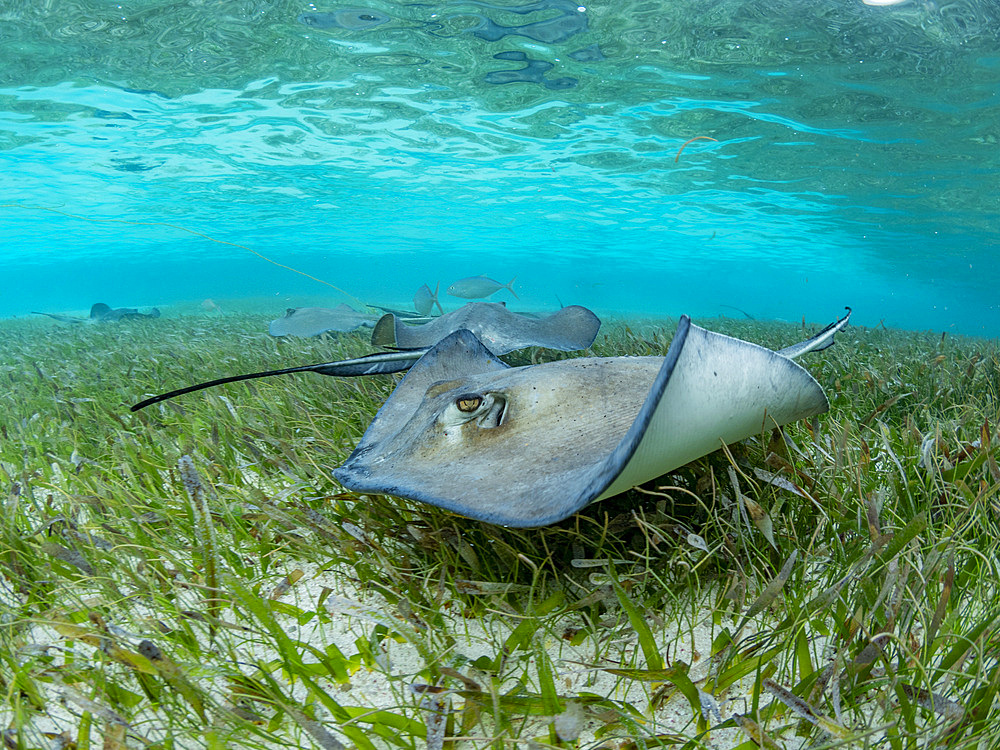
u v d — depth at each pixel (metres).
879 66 9.95
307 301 35.72
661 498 2.28
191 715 1.48
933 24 8.56
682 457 1.61
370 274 79.75
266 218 26.23
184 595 2.01
